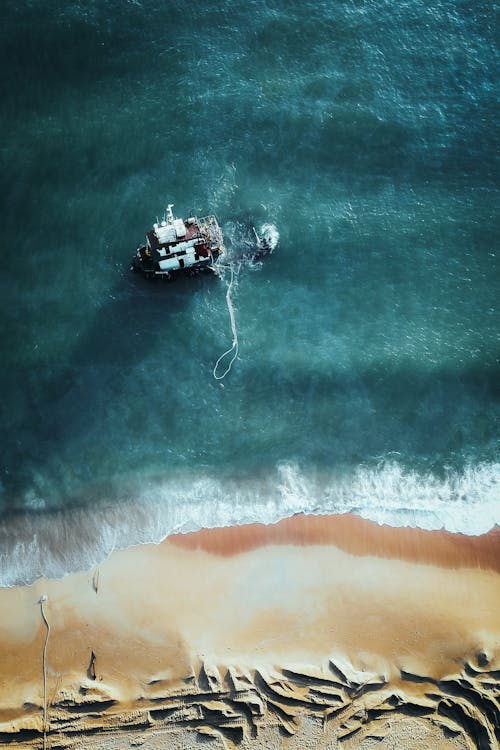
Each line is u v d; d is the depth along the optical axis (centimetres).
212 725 6147
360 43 8756
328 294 7762
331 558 6812
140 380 7444
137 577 6731
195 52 8619
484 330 7675
